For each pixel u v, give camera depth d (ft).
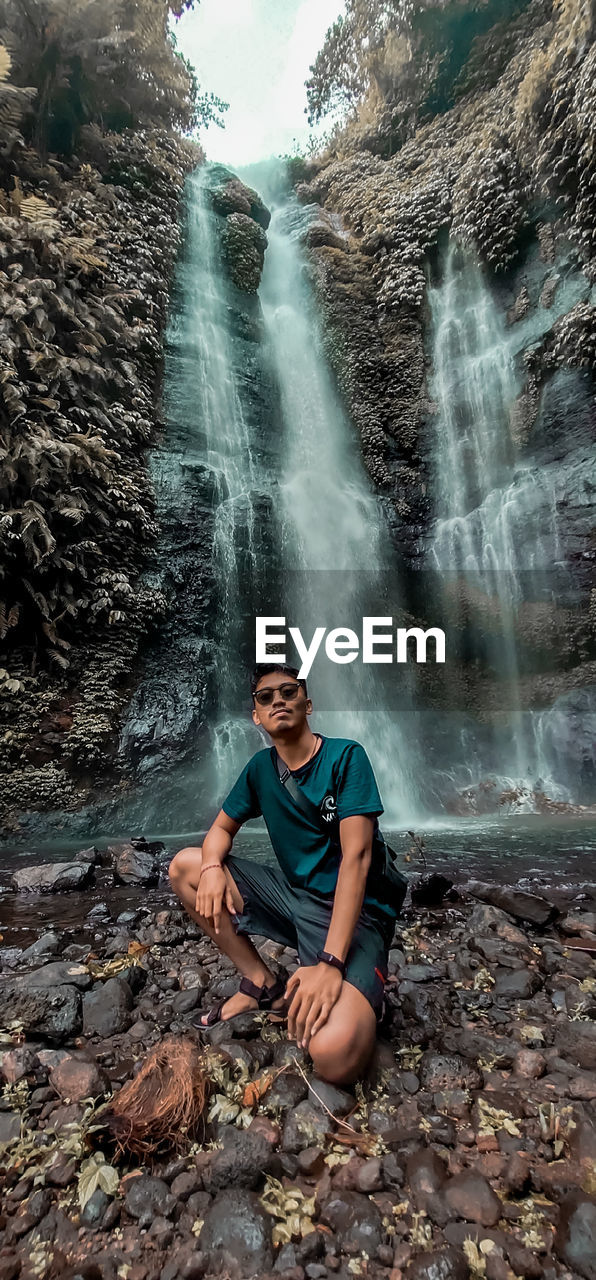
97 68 43.19
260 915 6.77
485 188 50.26
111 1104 5.10
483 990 7.84
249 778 6.77
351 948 5.76
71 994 7.32
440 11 57.72
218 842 6.76
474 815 34.06
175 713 32.68
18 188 34.22
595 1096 5.32
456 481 51.08
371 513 50.34
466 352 52.44
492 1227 3.95
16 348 30.35
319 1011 5.25
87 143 44.32
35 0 37.65
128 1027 7.05
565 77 42.75
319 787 6.02
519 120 47.14
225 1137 4.71
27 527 27.94
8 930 11.30
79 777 28.89
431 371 54.60
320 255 59.36
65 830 27.20
